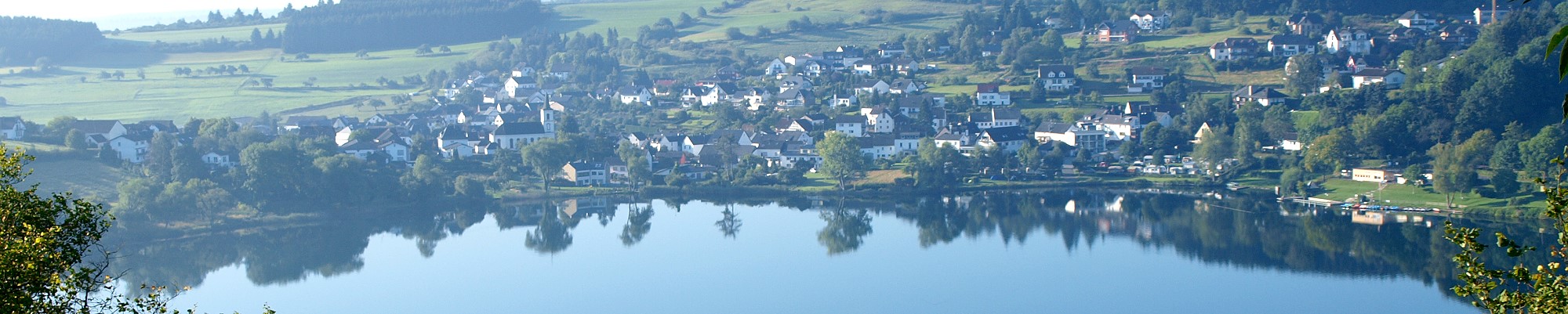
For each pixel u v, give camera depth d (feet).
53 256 271.69
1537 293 267.18
